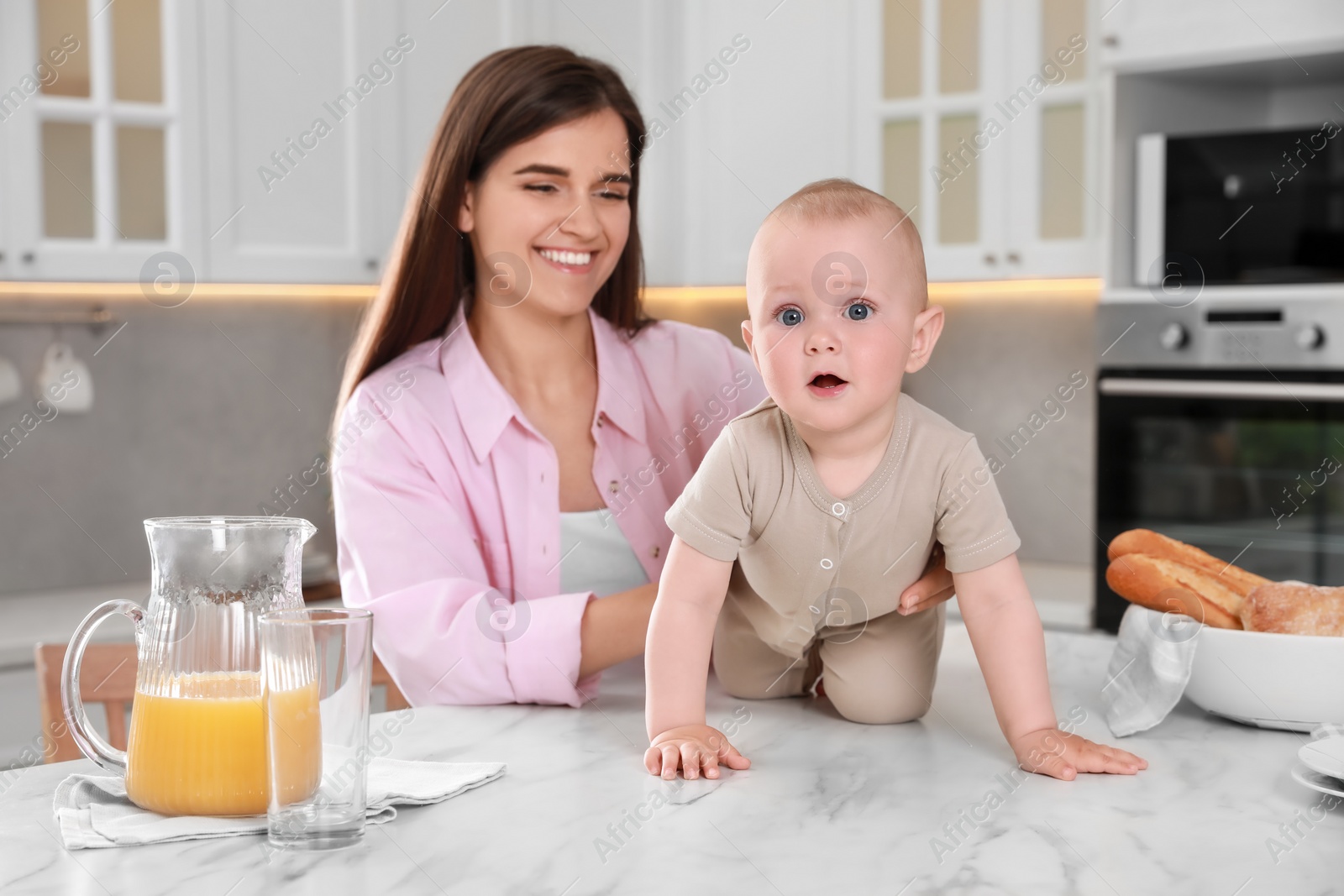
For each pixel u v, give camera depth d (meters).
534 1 2.57
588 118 1.20
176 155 2.27
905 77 2.48
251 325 2.77
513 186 1.20
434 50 2.48
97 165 2.22
